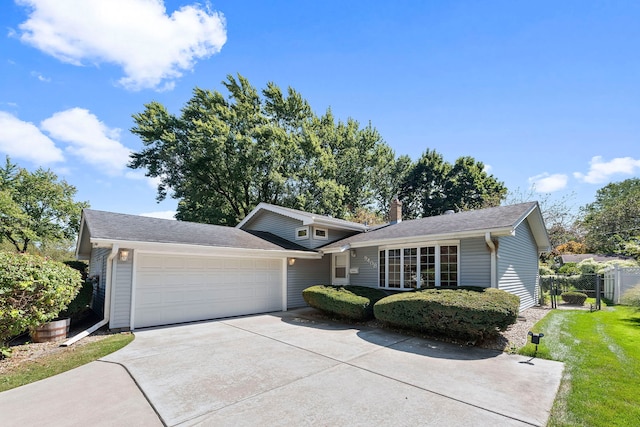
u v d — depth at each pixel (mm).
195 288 9844
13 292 5945
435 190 36031
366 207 33906
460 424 3547
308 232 13484
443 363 5695
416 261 10711
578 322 9250
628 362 5641
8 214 17234
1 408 3971
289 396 4285
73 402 4133
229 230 13164
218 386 4637
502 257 9539
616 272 13906
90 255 13094
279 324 9297
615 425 3510
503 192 29312
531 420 3627
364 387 4590
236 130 24578
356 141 31844
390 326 8719
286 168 25141
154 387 4598
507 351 6434
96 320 9977
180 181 25719
